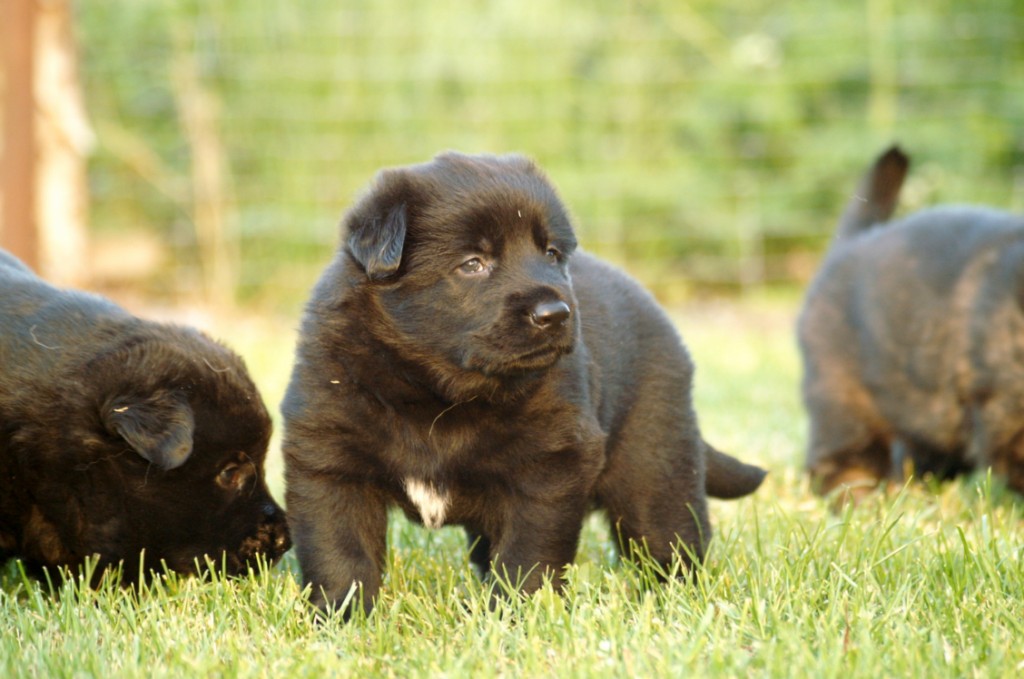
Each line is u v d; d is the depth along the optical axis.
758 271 24.67
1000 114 24.03
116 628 5.65
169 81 23.48
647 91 24.64
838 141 24.05
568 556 6.01
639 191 24.25
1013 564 6.31
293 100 23.61
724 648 5.16
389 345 6.00
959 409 9.45
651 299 6.98
